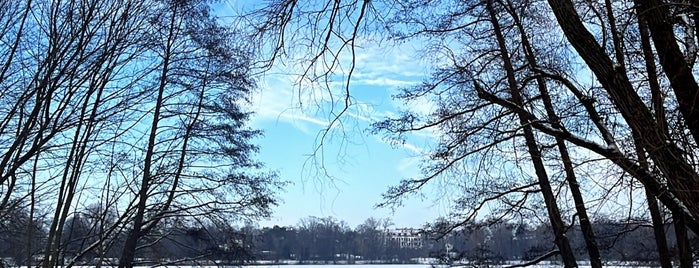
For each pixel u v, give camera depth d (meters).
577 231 13.11
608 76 5.51
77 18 6.80
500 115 11.16
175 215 19.55
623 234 12.27
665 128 5.18
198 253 20.81
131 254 15.38
